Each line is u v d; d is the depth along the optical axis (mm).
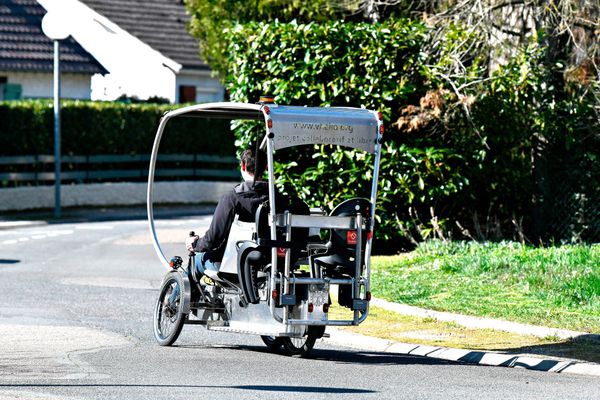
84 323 42250
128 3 142625
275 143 33969
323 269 34281
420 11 66500
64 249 71562
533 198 62719
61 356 34062
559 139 61812
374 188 34875
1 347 35719
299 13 76875
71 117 102250
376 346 37812
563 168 61938
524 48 59938
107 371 31281
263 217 33812
